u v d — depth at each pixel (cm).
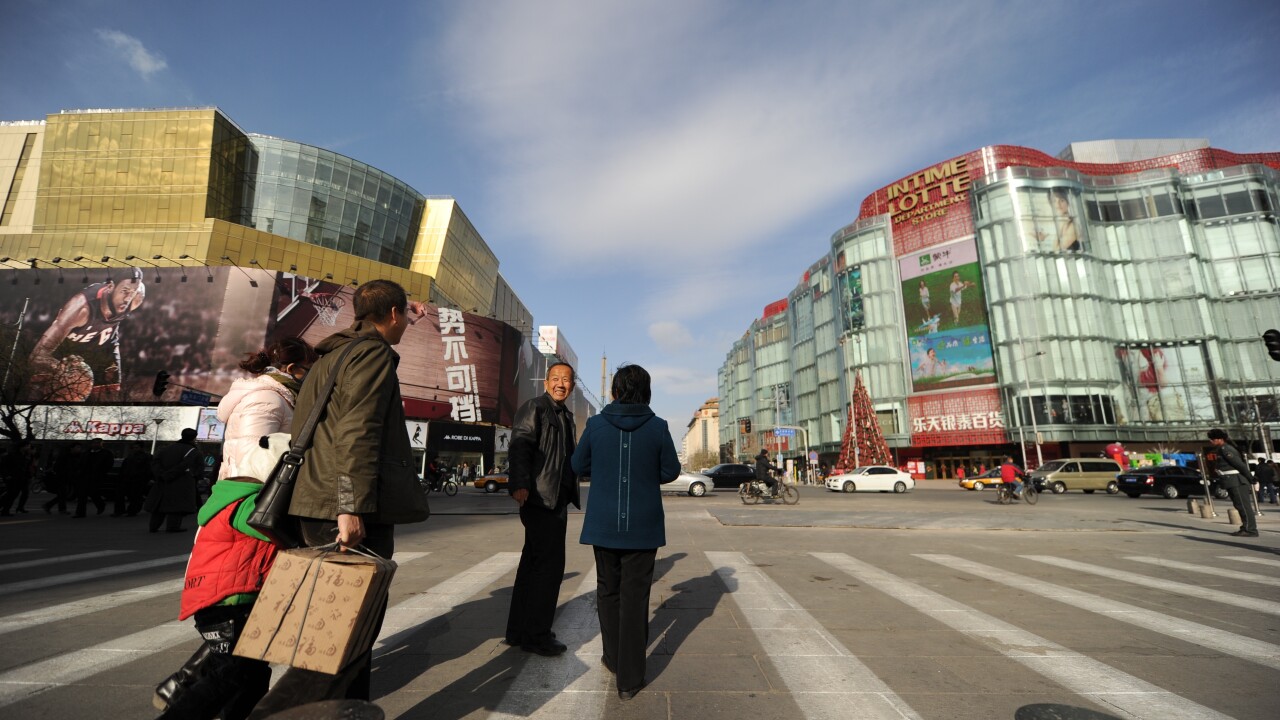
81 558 634
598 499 282
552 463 337
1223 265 4406
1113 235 4559
